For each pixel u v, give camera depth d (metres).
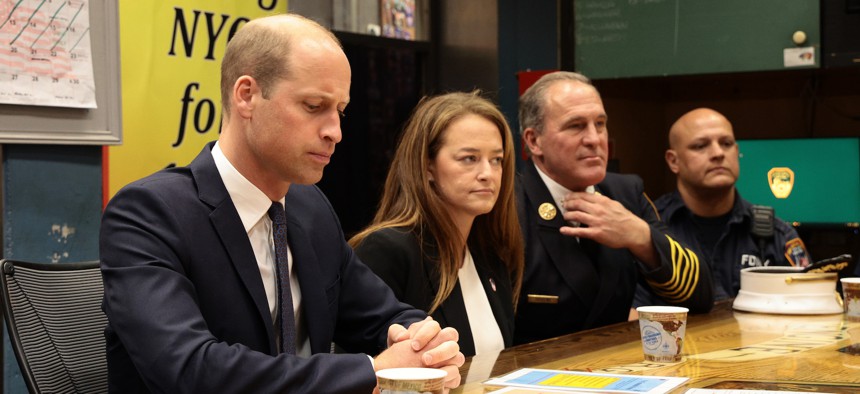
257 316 1.46
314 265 1.61
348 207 3.96
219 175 1.48
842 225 3.96
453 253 1.91
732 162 2.95
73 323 1.61
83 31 2.39
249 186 1.48
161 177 1.46
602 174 2.36
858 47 3.68
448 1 4.14
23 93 2.24
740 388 1.29
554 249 2.32
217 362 1.25
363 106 3.94
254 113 1.41
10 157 2.29
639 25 3.98
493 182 1.90
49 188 2.38
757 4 3.81
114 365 1.42
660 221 2.61
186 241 1.40
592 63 4.07
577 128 2.33
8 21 2.21
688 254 2.25
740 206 2.96
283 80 1.38
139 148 2.91
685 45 3.92
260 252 1.52
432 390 1.08
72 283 1.65
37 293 1.57
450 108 1.92
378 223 2.00
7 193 2.28
